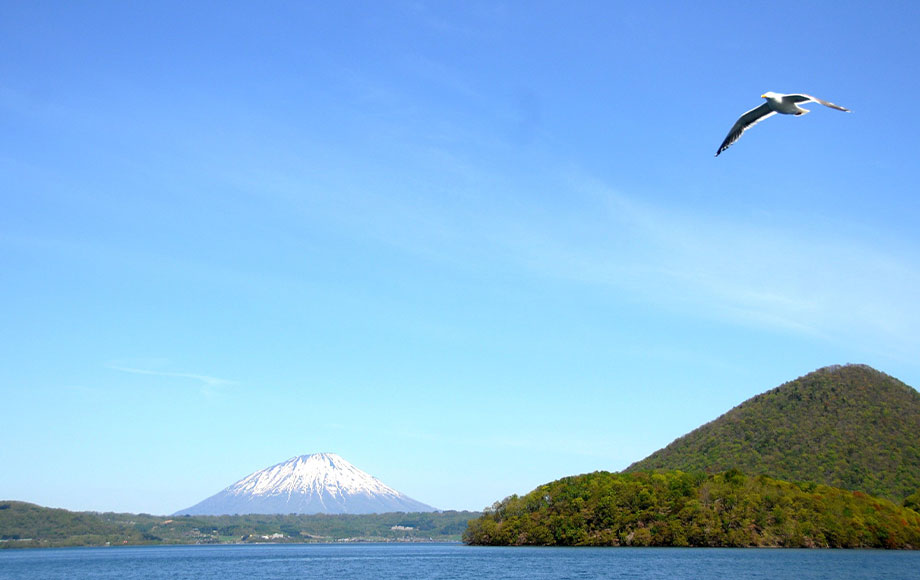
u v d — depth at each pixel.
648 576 113.50
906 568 120.31
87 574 167.38
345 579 133.00
